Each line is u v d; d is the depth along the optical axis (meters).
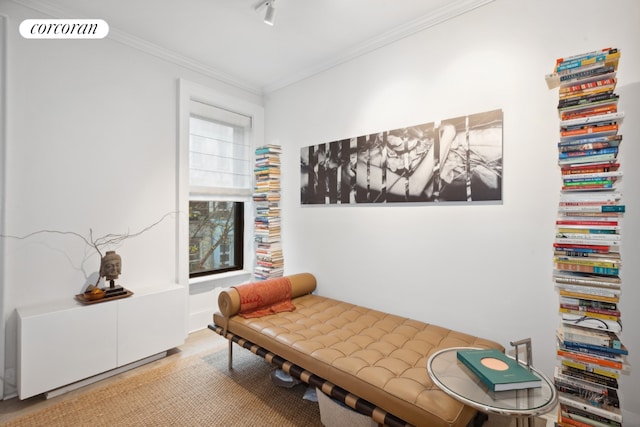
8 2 2.04
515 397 1.25
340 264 2.87
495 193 1.99
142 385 2.13
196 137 3.12
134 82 2.64
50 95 2.21
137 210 2.66
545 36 1.84
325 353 1.75
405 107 2.43
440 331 2.10
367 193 2.65
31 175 2.12
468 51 2.12
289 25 2.42
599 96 1.44
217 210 3.44
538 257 1.87
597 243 1.43
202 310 3.21
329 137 2.97
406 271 2.43
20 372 1.84
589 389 1.39
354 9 2.21
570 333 1.45
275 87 3.49
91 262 2.40
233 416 1.81
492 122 2.00
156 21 2.38
